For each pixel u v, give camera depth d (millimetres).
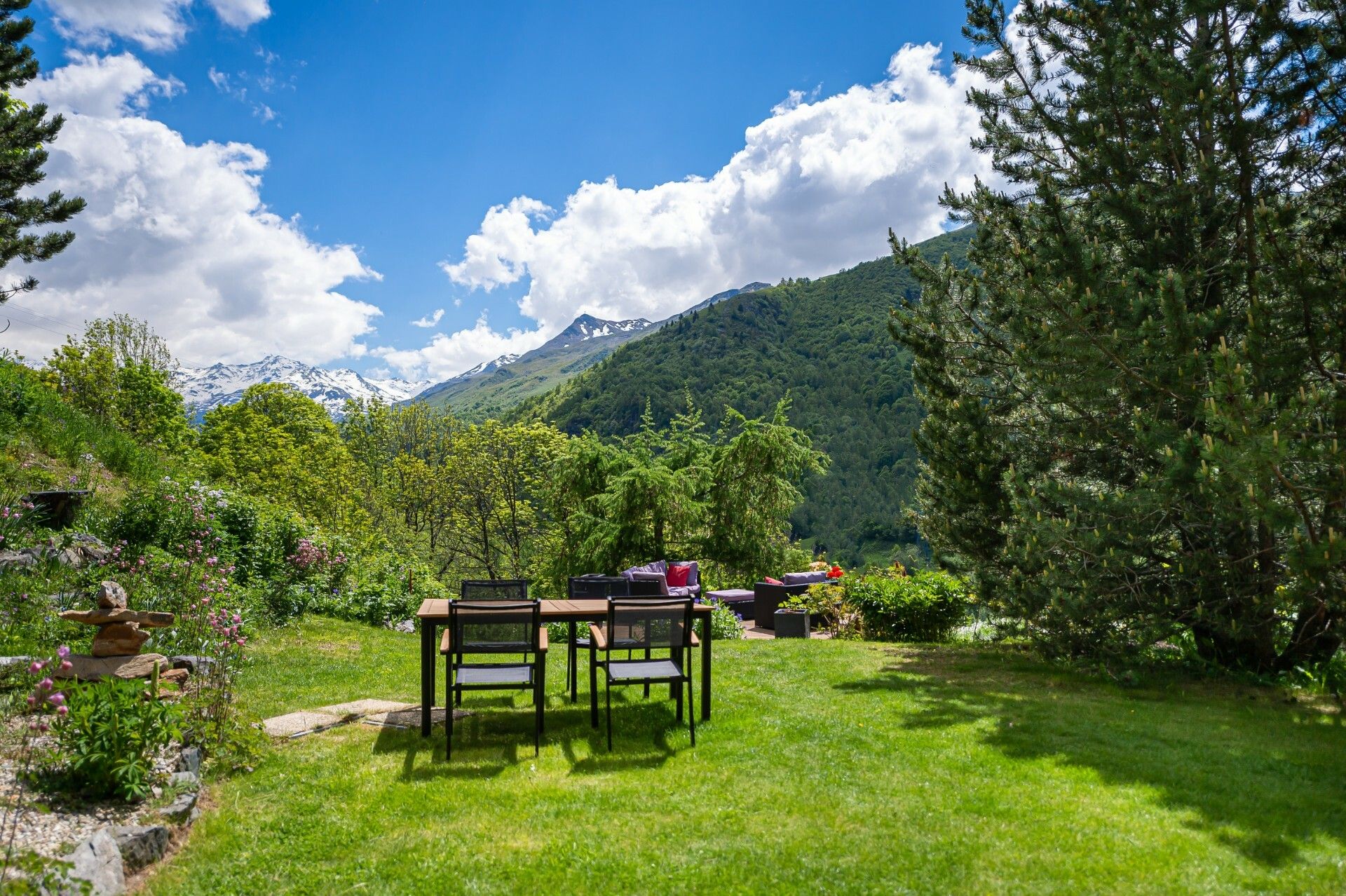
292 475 33875
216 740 5402
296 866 4031
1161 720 6754
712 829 4492
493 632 6012
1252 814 4637
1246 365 6953
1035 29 9609
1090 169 8930
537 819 4637
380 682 8258
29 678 5582
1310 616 8156
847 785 5168
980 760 5660
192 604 8438
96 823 4008
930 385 10664
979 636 12430
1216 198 8344
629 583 8734
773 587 14898
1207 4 8055
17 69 13469
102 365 29109
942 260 10602
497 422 44250
